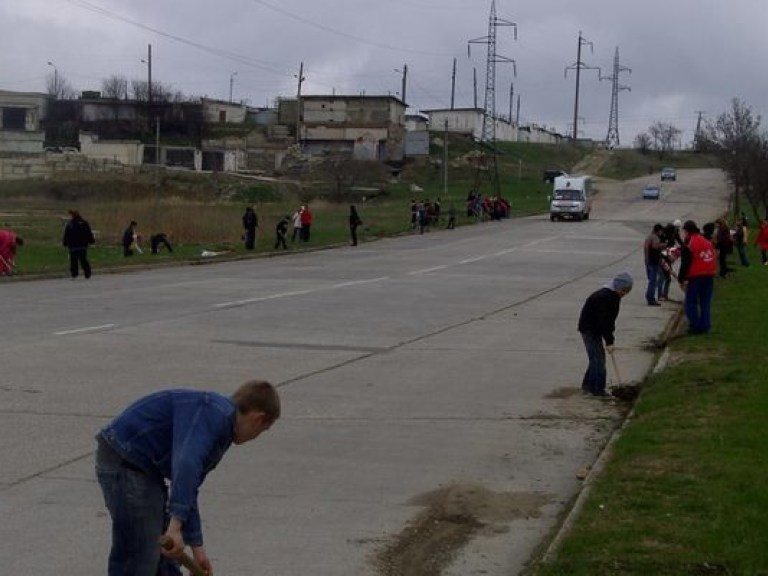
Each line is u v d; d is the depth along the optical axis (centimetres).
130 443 522
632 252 4834
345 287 2988
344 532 816
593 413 1314
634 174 14662
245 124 13075
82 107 12825
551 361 1720
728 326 1991
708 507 805
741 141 7200
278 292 2812
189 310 2336
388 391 1428
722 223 3216
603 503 830
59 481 927
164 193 9300
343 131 12056
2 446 1050
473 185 11594
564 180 7769
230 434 515
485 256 4466
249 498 898
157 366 1563
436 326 2156
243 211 6606
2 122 12306
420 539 807
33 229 5228
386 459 1057
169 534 495
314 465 1022
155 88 14362
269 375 1522
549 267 3925
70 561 723
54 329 1959
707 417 1152
